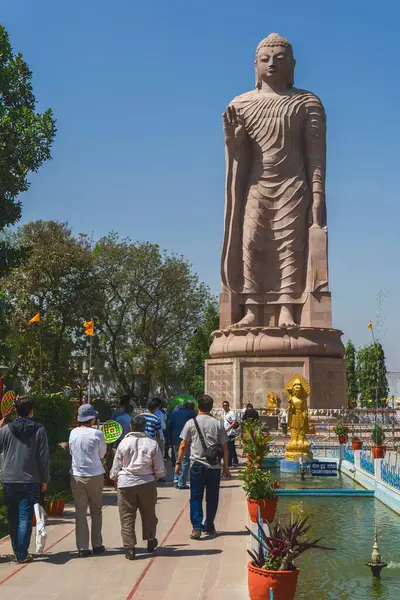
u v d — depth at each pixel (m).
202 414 13.31
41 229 59.75
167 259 63.25
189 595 9.51
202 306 64.62
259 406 39.41
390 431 34.41
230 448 25.17
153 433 18.41
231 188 43.34
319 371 39.94
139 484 11.51
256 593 8.62
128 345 63.28
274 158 42.91
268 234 42.94
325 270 41.97
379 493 18.62
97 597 9.43
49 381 56.00
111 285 61.47
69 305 56.31
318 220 42.69
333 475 23.05
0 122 25.56
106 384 65.81
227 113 43.28
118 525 14.30
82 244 60.09
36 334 55.12
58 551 12.00
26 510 11.27
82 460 11.71
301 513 16.81
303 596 10.58
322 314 41.59
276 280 42.88
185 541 12.72
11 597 9.41
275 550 8.73
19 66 26.91
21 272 55.44
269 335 40.22
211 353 42.12
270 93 44.03
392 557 12.83
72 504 16.78
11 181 25.41
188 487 19.62
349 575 11.68
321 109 43.66
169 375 65.69
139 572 10.63
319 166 43.25
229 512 15.80
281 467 24.36
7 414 14.66
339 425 26.88
